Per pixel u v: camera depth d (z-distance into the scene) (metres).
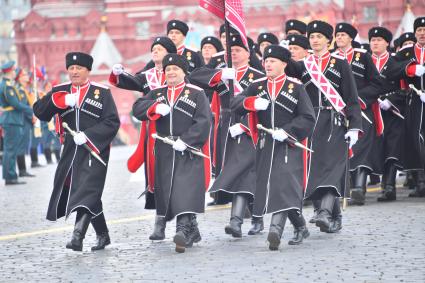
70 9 187.25
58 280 24.25
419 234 29.06
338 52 36.25
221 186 29.97
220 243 29.06
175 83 28.31
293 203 26.98
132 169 30.23
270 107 27.81
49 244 30.16
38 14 187.38
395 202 36.91
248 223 33.12
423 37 38.00
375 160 36.72
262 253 26.94
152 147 29.16
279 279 23.31
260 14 168.25
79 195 27.78
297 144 27.44
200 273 24.38
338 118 30.19
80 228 27.92
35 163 66.31
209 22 170.75
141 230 32.53
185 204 27.33
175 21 36.16
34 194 46.31
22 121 52.62
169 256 27.08
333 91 29.98
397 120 37.91
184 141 27.59
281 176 27.22
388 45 40.59
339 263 25.03
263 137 27.81
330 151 29.94
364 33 162.62
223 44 35.12
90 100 28.39
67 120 28.50
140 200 42.41
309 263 25.17
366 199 38.34
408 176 42.22
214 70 31.36
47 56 187.62
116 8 182.88
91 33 185.88
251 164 30.27
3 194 46.75
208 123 27.95
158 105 27.72
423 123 37.56
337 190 29.33
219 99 33.69
